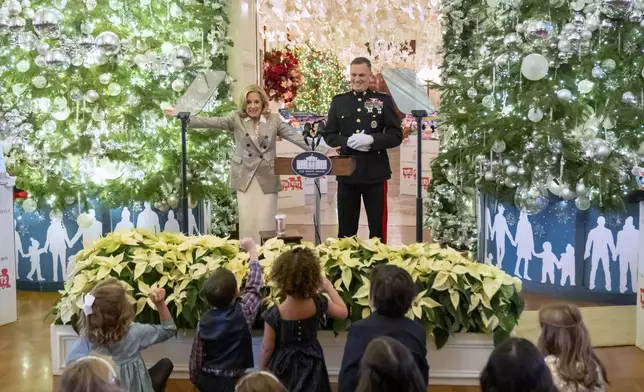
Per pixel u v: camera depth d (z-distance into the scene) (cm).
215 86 512
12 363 423
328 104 1227
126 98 588
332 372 392
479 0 636
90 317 297
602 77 521
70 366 222
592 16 497
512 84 551
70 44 542
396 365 212
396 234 753
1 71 571
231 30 774
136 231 435
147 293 393
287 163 443
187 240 425
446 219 658
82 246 579
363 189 512
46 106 556
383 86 1435
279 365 308
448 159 600
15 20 512
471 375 387
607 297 535
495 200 584
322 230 766
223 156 662
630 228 522
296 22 1166
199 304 392
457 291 383
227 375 311
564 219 542
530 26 491
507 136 523
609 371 404
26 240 583
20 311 529
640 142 511
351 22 1185
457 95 606
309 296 310
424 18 1163
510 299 386
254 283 342
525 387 213
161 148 605
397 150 1599
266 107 522
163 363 342
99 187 579
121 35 580
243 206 518
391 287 285
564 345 267
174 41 634
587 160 514
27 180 573
